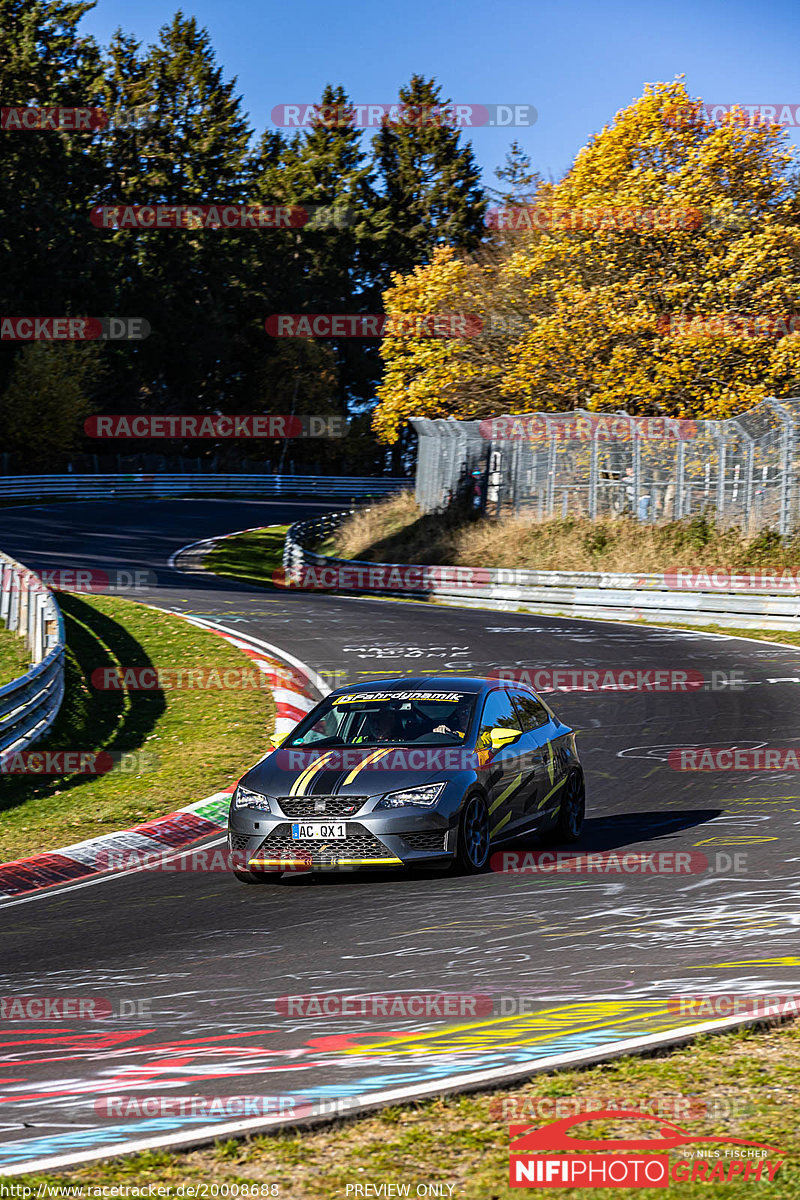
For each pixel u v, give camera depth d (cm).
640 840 2098
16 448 13862
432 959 1433
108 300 15562
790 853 1903
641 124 7975
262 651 4784
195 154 17675
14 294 14788
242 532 11312
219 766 2980
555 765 2197
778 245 7456
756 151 7762
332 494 16675
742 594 5456
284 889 1934
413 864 1883
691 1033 1068
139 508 12662
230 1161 841
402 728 2095
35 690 3375
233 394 18088
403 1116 908
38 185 14762
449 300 9019
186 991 1369
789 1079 953
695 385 7531
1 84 14800
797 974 1273
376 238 19600
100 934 1703
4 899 1988
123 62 18088
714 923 1523
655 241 7794
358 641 5012
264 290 17938
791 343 7100
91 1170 834
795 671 4044
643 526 6812
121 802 2650
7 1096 1035
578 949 1437
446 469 8981
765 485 6225
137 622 5338
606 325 7719
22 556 8650
